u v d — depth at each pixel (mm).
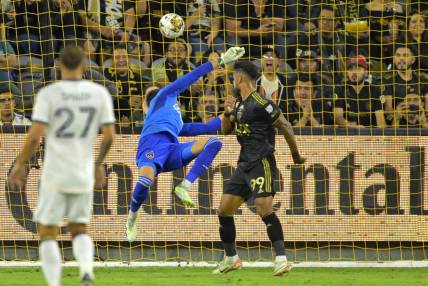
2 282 26125
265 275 29062
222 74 37125
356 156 33219
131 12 39625
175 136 28734
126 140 33344
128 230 28984
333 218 33219
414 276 29328
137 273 30000
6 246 33219
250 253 33219
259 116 27094
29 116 37250
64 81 18719
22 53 39312
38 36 39469
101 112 18906
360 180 33219
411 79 37406
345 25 39094
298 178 33219
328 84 37188
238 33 39594
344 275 29375
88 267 18938
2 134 33219
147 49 38125
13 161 33188
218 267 29297
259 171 27219
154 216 33219
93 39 37656
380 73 37812
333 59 37938
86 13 38531
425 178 33156
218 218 31453
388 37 39312
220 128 29500
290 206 33219
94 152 33312
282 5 39094
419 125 35969
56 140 18609
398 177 33219
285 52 38562
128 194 33219
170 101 28969
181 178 33312
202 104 36469
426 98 37281
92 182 19047
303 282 26703
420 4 40469
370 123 35344
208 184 33219
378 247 33219
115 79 37125
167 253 33250
